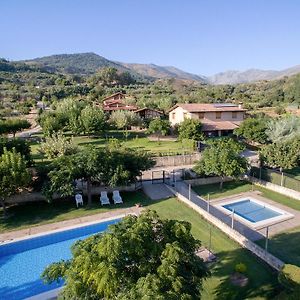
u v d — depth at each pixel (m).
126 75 195.38
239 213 25.59
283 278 14.08
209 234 21.06
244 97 124.25
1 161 23.31
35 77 182.25
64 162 25.14
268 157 33.59
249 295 14.41
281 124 46.28
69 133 61.56
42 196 27.33
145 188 30.61
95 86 150.62
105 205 26.52
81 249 9.48
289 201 28.03
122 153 27.25
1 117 72.88
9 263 18.84
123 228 9.92
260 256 17.95
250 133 49.22
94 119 54.41
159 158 38.22
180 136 50.97
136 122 62.97
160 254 9.29
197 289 10.05
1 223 23.02
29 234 21.12
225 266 17.00
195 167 32.25
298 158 32.69
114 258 8.71
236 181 33.84
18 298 15.53
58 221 23.33
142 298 7.46
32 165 30.36
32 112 91.12
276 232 21.61
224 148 31.88
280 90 136.25
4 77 168.62
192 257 10.18
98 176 25.27
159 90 141.88
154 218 10.58
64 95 124.94
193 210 25.50
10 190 22.77
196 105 60.16
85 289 8.65
